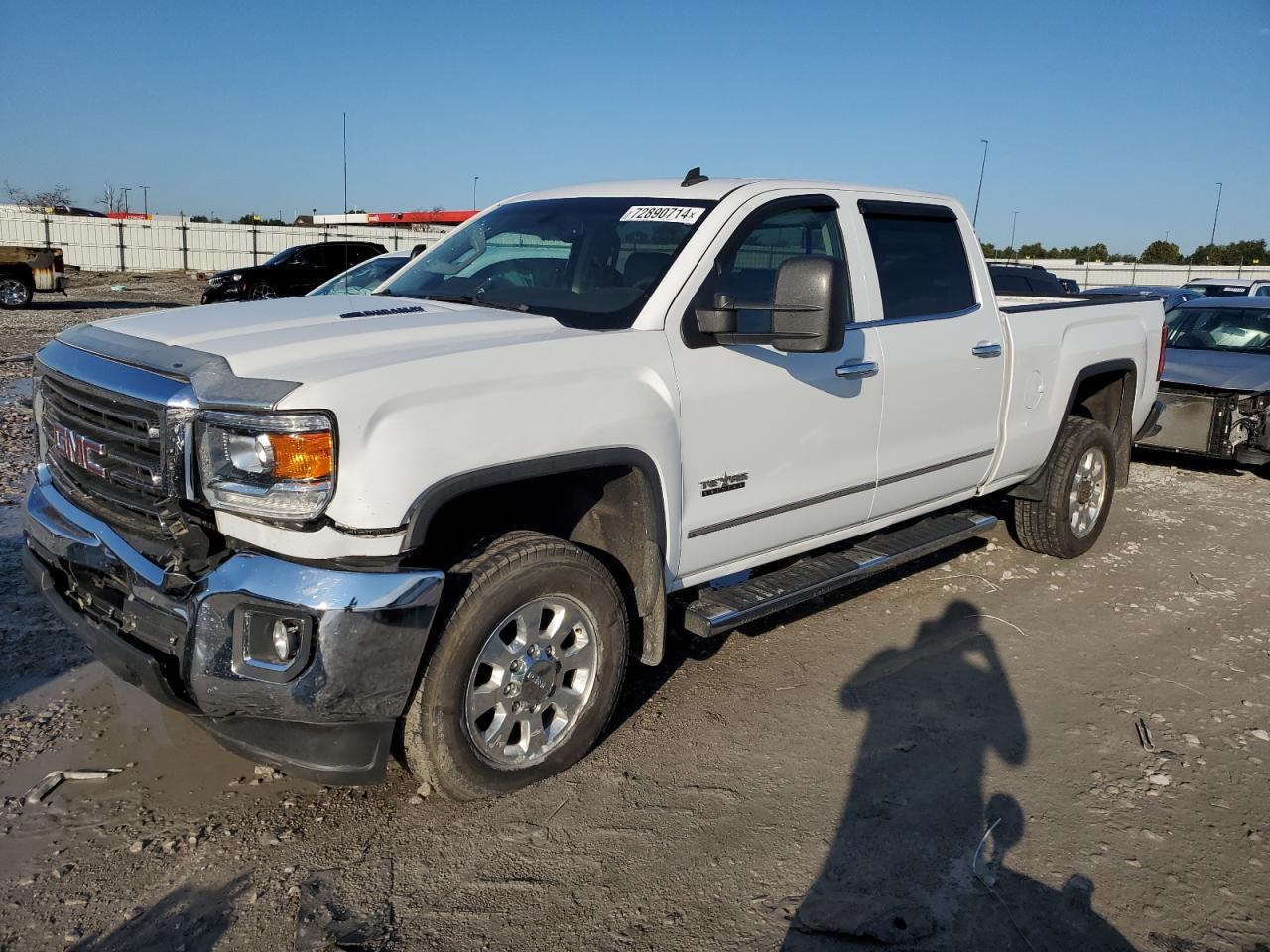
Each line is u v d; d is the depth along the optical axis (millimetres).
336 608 2697
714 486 3725
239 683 2742
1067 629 5000
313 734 2861
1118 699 4207
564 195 4527
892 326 4461
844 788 3445
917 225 4805
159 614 2867
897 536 4906
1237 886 2971
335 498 2711
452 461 2873
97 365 3119
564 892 2854
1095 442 5859
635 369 3398
